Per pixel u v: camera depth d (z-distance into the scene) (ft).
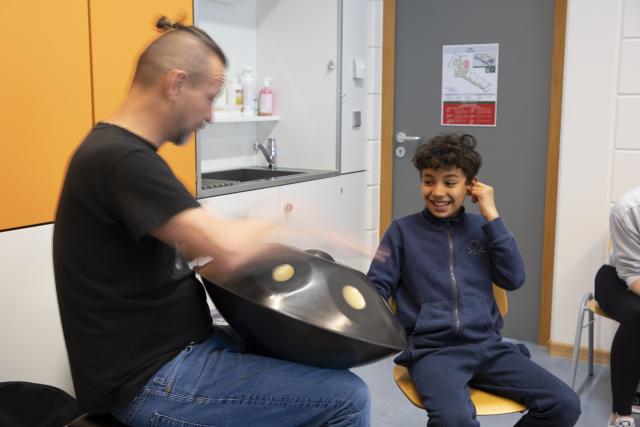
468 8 12.00
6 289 6.90
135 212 4.28
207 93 4.81
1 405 5.97
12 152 6.81
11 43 6.68
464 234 6.85
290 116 12.35
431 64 12.50
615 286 8.71
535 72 11.55
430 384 5.97
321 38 11.84
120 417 4.67
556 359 11.12
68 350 4.61
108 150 4.38
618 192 10.55
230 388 4.64
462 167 6.61
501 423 8.86
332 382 4.68
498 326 6.75
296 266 4.67
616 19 10.21
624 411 8.19
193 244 4.36
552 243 11.59
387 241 6.91
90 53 7.51
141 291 4.56
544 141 11.62
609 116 10.46
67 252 4.50
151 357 4.61
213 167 11.76
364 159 12.86
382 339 4.50
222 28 11.62
